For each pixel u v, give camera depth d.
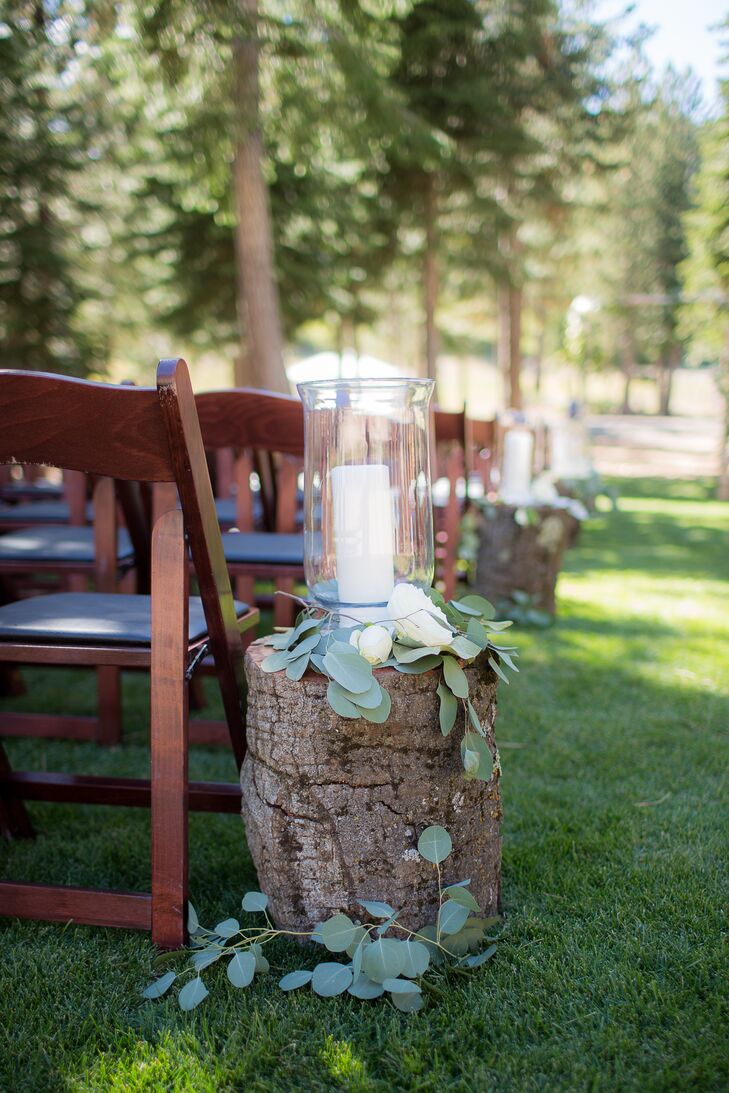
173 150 9.16
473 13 11.60
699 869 1.82
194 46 7.46
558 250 20.66
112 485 2.44
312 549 1.63
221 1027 1.32
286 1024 1.31
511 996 1.38
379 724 1.42
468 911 1.42
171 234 12.96
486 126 12.23
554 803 2.18
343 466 1.56
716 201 11.04
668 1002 1.36
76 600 1.73
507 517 4.32
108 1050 1.27
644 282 24.98
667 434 23.05
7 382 1.31
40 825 2.06
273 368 8.75
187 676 1.48
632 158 17.70
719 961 1.47
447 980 1.42
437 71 12.11
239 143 8.23
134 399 1.30
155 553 1.42
